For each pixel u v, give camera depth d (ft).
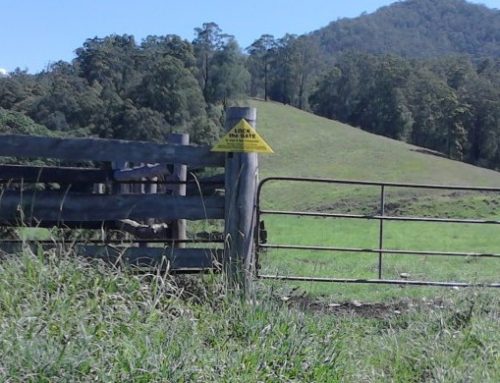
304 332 16.90
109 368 13.39
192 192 29.63
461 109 331.77
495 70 434.30
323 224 98.89
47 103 181.68
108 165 31.94
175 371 13.65
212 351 15.31
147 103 207.41
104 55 251.60
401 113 364.79
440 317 21.15
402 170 244.42
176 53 282.15
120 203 22.59
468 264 46.34
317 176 233.14
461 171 249.96
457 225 104.27
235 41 312.09
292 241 71.41
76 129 172.14
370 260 46.83
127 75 243.40
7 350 13.12
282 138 300.40
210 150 23.26
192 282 21.18
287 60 441.27
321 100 423.23
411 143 358.84
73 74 253.24
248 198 23.36
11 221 21.84
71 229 23.49
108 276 17.04
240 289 19.53
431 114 347.77
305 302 25.31
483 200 151.74
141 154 22.68
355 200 169.89
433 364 18.31
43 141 21.89
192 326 15.87
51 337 13.93
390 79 383.45
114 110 181.98
